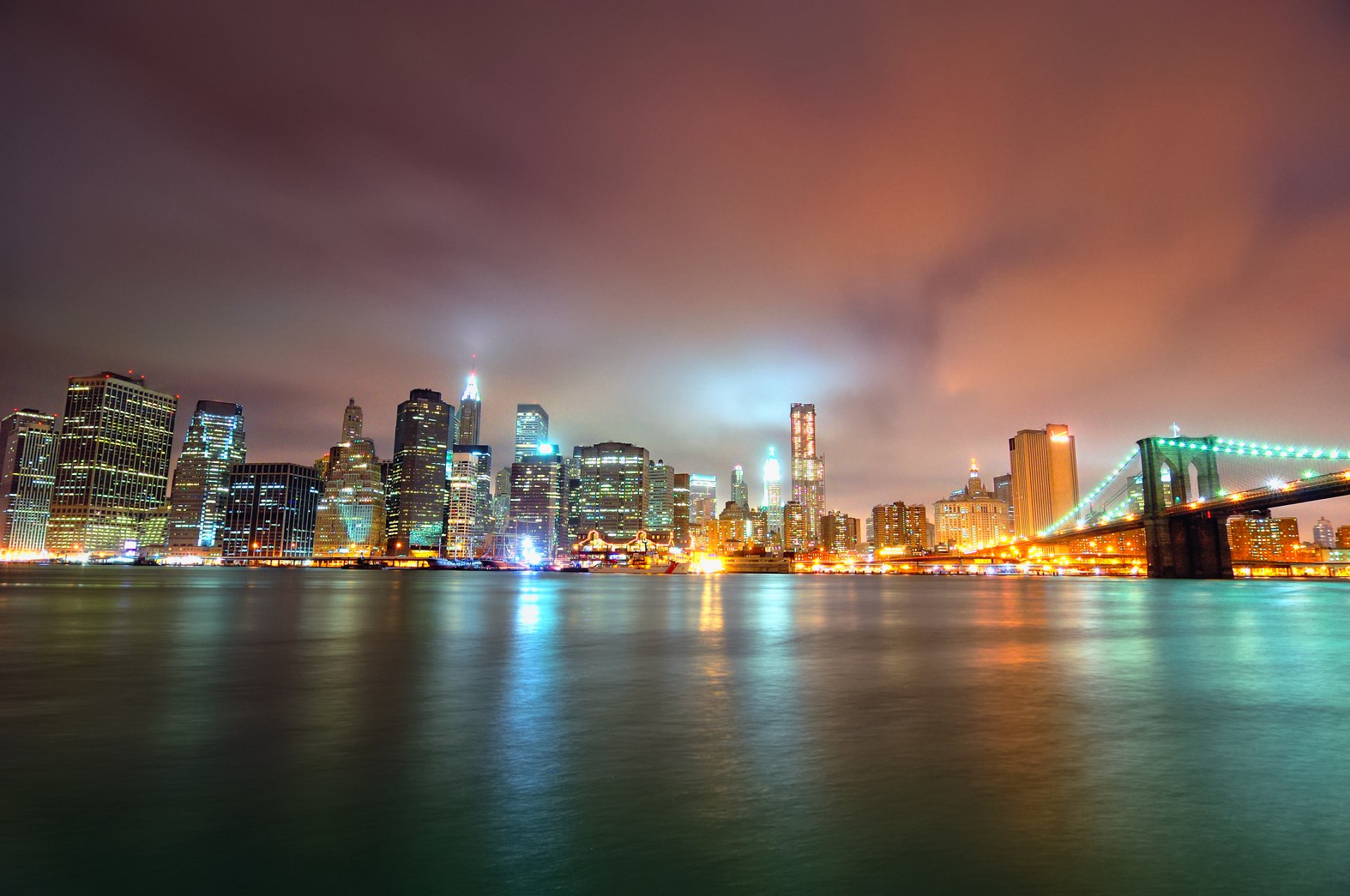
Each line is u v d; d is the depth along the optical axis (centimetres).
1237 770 1305
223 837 997
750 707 1906
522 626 4831
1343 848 952
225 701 1986
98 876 879
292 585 14838
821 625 5100
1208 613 6738
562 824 1039
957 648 3497
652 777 1259
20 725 1680
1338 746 1488
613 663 2870
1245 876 867
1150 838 982
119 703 1953
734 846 960
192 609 6375
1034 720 1744
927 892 829
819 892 830
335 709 1861
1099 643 3766
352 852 947
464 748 1461
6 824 1047
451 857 930
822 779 1250
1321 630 4691
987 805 1116
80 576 19650
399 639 3800
